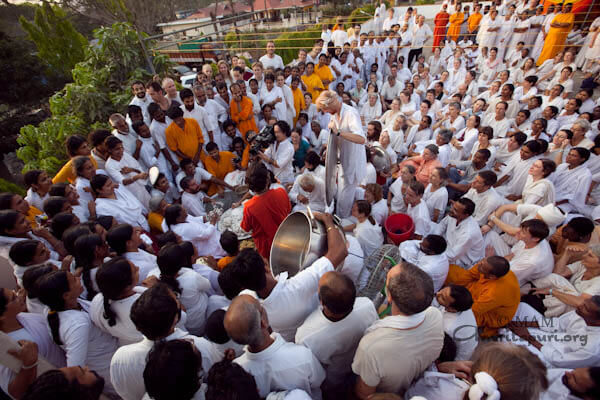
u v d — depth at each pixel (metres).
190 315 2.70
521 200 4.45
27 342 1.87
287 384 1.75
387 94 9.37
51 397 1.34
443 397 1.85
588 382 1.71
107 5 16.20
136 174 4.63
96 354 2.37
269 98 7.04
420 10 19.33
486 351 1.53
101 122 6.71
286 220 2.64
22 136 6.98
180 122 5.26
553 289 3.09
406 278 1.72
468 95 8.70
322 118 7.85
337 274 1.82
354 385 2.04
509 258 3.71
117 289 2.14
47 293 2.08
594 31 9.66
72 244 2.80
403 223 4.31
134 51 6.96
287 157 5.47
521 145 5.07
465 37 12.40
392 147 6.66
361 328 2.01
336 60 9.48
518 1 12.34
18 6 19.09
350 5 23.64
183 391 1.47
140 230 3.83
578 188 4.53
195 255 3.20
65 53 13.98
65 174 4.27
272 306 2.06
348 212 4.66
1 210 3.07
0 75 14.14
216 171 5.81
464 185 4.99
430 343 1.79
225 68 7.27
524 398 1.36
